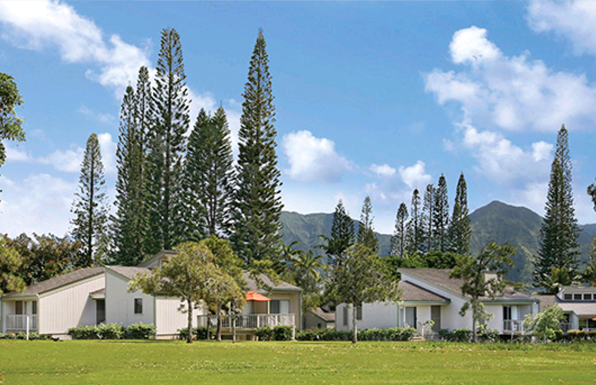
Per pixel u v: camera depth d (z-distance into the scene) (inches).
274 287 1718.8
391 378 674.2
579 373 730.8
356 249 1354.6
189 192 2516.0
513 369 782.5
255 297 1551.4
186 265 1225.4
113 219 2743.6
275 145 2573.8
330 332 1595.7
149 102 2659.9
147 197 2506.2
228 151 2588.6
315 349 1075.9
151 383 627.2
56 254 2309.3
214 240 1491.1
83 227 2682.1
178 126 2551.7
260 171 2512.3
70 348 1031.6
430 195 3727.9
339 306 1795.0
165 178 2512.3
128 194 2738.7
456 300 1679.4
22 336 1583.4
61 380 652.7
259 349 1050.7
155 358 888.9
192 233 2469.2
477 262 1510.8
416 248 3737.7
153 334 1487.5
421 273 1859.0
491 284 1501.0
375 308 1678.2
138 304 1555.1
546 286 2829.7
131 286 1258.0
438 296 1706.4
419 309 1680.6
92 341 1300.4
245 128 2556.6
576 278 2751.0
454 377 684.1
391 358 919.0
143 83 2819.9
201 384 619.2
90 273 1763.0
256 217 2426.2
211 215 2556.6
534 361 896.3
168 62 2559.1
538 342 1499.8
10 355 912.3
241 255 2433.6
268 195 2496.3
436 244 3683.6
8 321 1729.8
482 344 1279.5
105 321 1642.5
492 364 844.6
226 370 749.3
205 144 2534.5
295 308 1784.0
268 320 1581.0
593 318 1979.6
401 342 1370.6
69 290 1686.8
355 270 1322.6
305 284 2146.9
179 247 1289.4
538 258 3058.6
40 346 1066.7
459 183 3472.0
